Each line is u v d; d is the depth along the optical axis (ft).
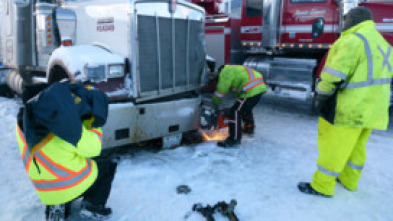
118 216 8.77
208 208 8.90
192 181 10.89
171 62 13.14
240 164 12.43
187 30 13.78
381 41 9.21
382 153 13.97
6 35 18.72
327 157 9.70
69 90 6.76
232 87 14.42
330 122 9.36
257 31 22.43
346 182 10.54
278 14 21.08
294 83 21.13
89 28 13.19
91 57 11.05
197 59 14.65
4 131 15.62
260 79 14.25
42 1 15.47
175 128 13.48
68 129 6.29
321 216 8.96
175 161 12.50
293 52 22.35
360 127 9.06
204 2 27.78
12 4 17.33
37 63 16.66
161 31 12.53
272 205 9.48
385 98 9.26
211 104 15.31
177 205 9.37
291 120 19.45
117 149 13.84
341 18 18.60
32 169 6.93
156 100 13.12
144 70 12.07
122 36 11.85
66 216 8.41
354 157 10.18
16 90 21.58
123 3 11.59
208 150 13.66
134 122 12.02
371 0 18.25
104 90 11.27
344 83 9.15
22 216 8.68
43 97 6.36
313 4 19.66
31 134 6.46
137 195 9.90
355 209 9.36
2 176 11.05
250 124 16.15
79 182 7.18
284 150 14.10
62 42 12.63
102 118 7.04
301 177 11.39
